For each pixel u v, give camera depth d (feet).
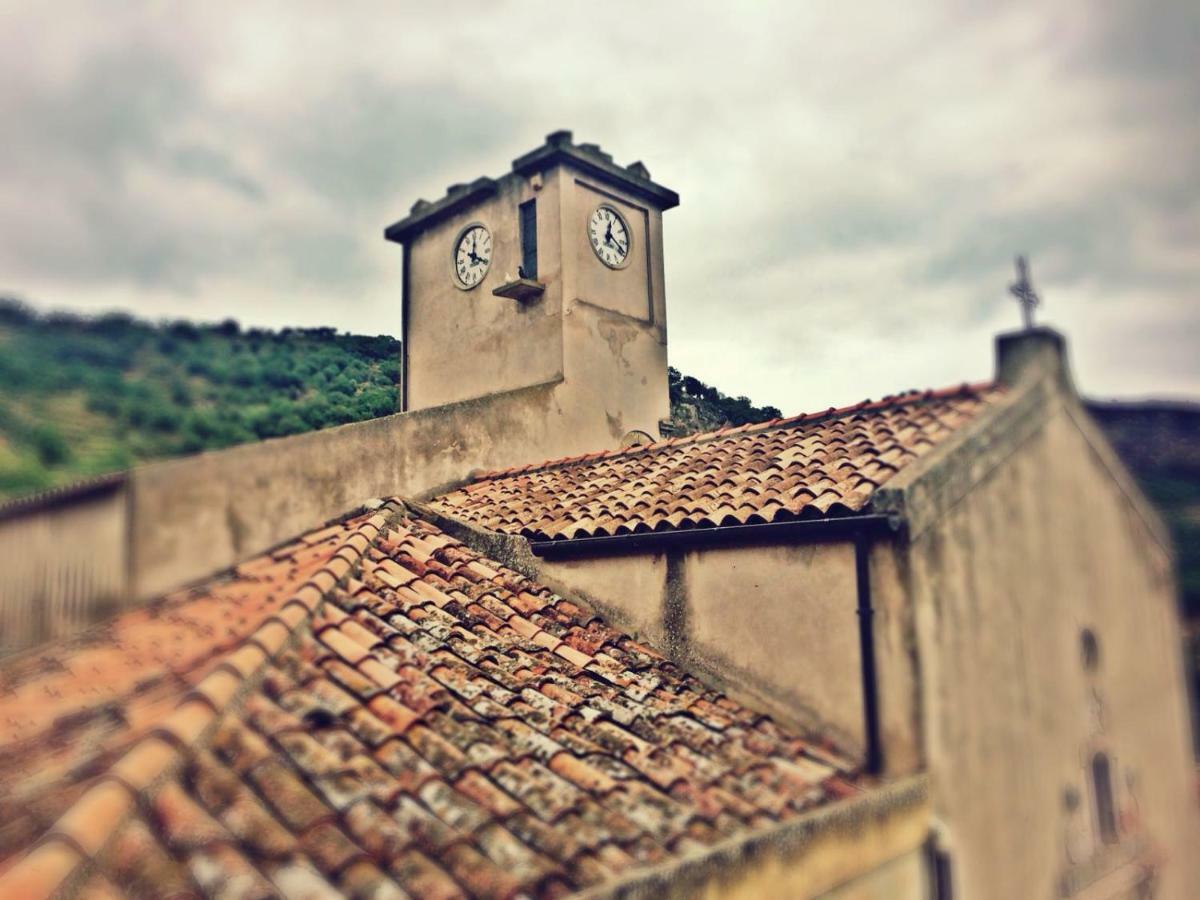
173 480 18.80
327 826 11.65
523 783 14.28
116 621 17.24
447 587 22.76
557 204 37.22
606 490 26.50
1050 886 18.19
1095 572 21.83
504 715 16.87
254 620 17.39
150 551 18.03
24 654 15.90
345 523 25.04
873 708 17.44
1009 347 22.00
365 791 12.68
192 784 12.03
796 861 13.87
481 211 40.52
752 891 13.07
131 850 10.47
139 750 11.94
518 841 12.59
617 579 23.31
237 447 21.02
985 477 19.29
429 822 12.39
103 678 15.01
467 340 40.19
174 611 17.85
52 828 10.36
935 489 17.90
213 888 10.00
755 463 23.67
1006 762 18.21
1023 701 18.95
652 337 40.68
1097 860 19.13
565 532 24.31
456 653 19.26
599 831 13.20
